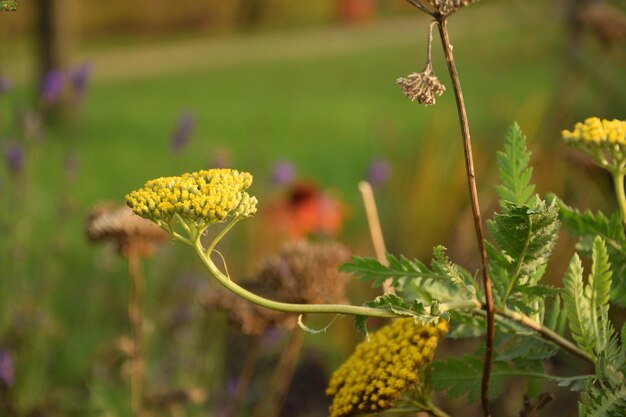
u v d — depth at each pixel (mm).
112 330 4035
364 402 1103
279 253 2014
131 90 17125
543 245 1023
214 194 1001
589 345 1089
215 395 3668
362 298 3576
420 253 3826
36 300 3863
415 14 28797
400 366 1105
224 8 29438
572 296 1085
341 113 13273
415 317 988
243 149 10320
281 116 13328
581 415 1019
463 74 13828
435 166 3959
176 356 3666
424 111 12172
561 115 4195
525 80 13227
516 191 1107
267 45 25547
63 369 3695
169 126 12664
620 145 1138
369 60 20656
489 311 1021
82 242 4859
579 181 3311
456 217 3803
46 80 4871
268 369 3879
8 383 3363
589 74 4363
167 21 28875
